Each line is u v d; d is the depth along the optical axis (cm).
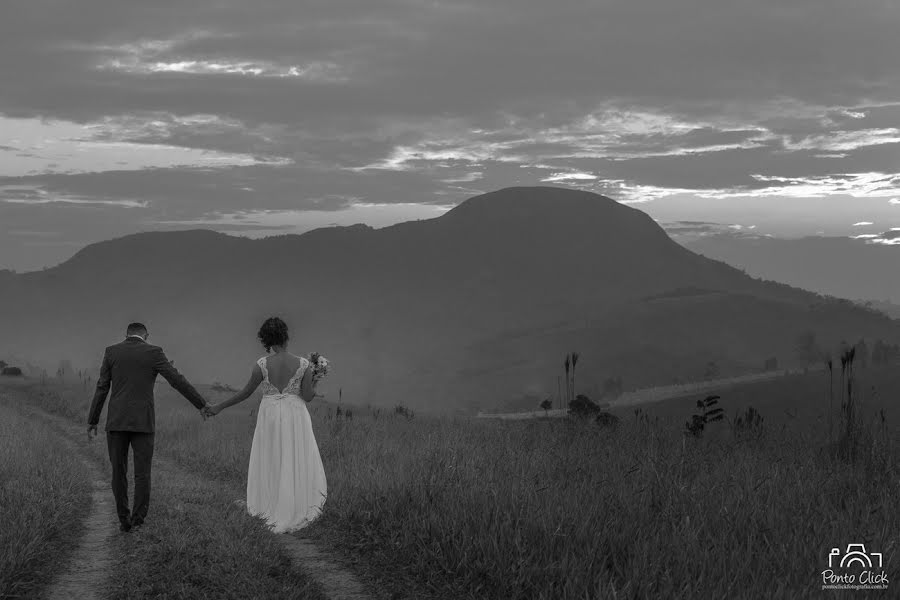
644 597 512
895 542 579
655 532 627
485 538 647
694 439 1061
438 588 622
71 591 625
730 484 760
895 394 5916
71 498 995
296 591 606
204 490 1055
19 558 651
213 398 4434
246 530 777
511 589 580
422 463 955
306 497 854
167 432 2180
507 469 889
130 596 595
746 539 606
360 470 1033
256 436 873
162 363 859
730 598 499
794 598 492
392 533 736
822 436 984
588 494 739
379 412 2739
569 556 591
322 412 2522
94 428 862
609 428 1259
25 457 1264
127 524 831
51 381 5422
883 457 866
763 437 1026
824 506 686
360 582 651
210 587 605
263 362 879
